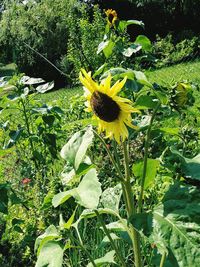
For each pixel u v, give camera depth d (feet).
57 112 15.37
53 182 11.90
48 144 15.31
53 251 7.70
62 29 62.85
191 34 69.92
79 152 6.73
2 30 65.87
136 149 13.11
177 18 74.54
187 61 54.54
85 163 7.30
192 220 6.20
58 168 15.11
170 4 74.18
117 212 8.54
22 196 13.89
